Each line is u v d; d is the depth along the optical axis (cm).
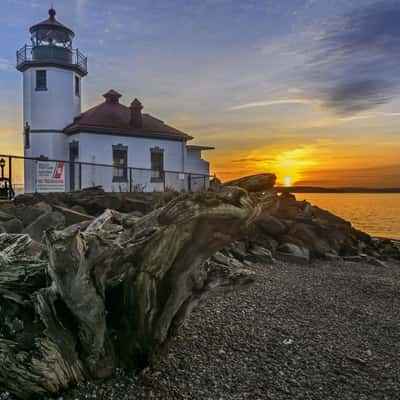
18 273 303
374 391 306
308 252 1064
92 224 454
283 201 1276
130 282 290
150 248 277
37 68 2197
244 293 594
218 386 298
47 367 254
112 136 2105
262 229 1088
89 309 262
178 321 329
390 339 435
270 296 590
